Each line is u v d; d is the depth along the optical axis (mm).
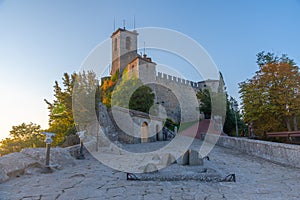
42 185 3770
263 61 16625
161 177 4105
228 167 5473
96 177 4383
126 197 3096
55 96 13227
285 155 5715
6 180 4070
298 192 3287
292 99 11688
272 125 12352
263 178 4246
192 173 4398
